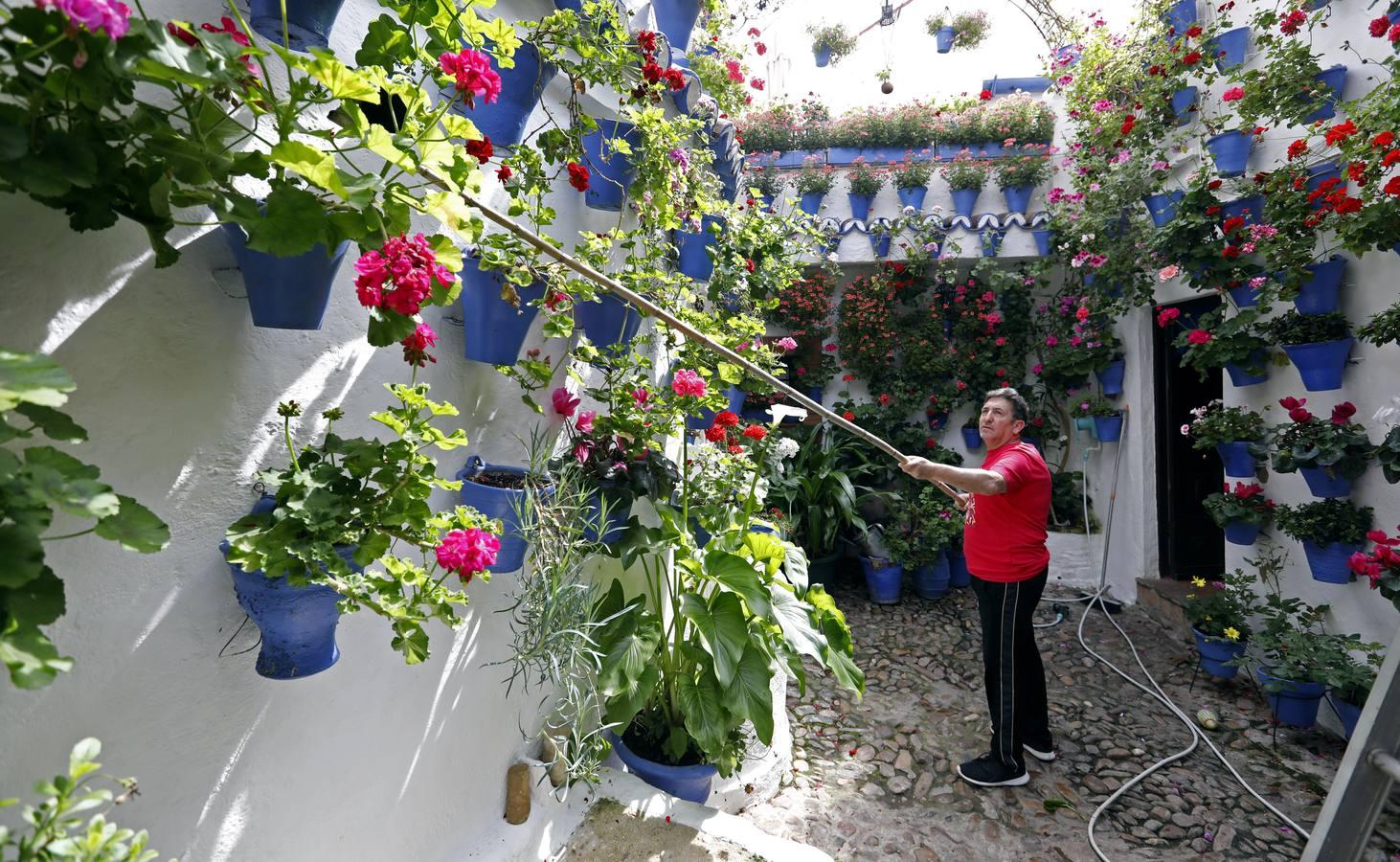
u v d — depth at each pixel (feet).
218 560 3.28
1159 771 8.48
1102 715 9.85
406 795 4.72
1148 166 12.75
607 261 5.86
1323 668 8.68
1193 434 11.32
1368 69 8.94
